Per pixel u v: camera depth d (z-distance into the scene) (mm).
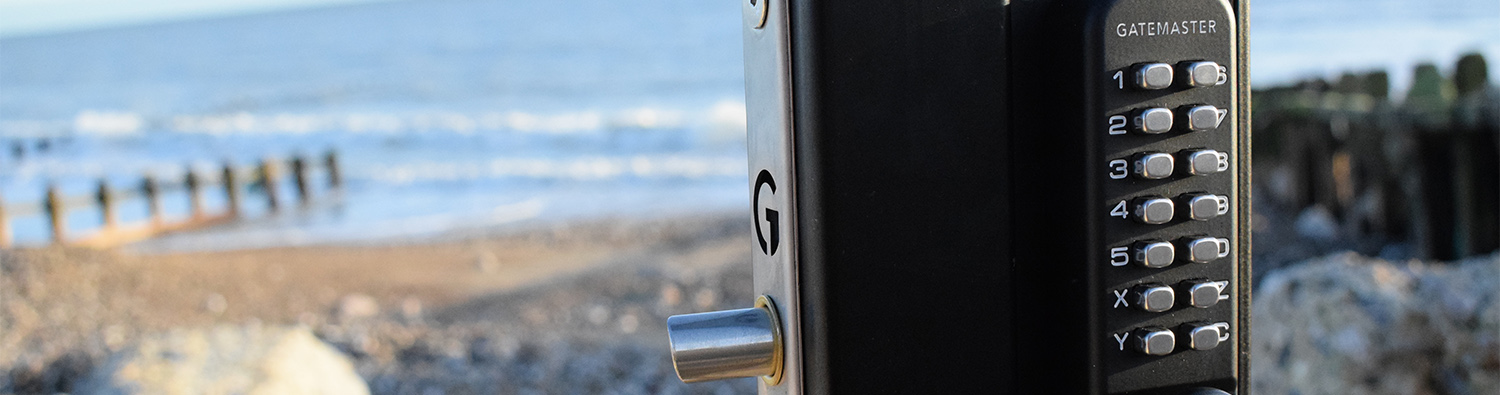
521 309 6816
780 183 666
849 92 633
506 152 17188
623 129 17438
